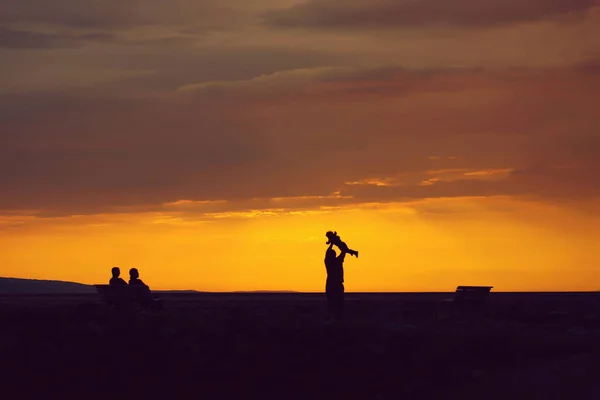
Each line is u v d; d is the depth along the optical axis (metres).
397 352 43.06
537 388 36.94
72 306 58.19
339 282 51.03
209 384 42.81
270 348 44.41
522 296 105.31
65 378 43.53
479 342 43.25
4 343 45.81
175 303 76.00
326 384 41.75
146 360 44.38
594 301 79.56
